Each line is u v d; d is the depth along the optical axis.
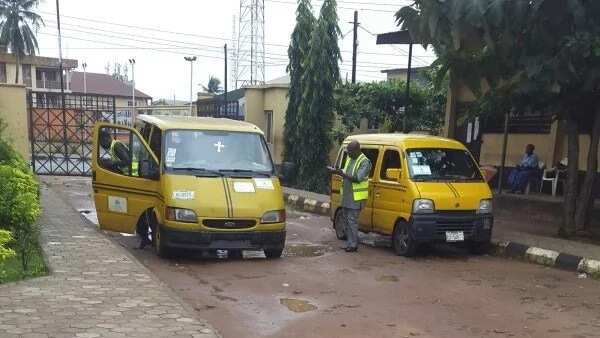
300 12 20.78
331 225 13.12
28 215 8.11
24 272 6.67
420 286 7.52
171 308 5.63
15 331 4.82
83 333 4.84
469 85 10.76
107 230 9.83
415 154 9.87
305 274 8.03
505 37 9.02
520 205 13.32
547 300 6.98
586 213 10.71
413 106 20.64
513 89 9.95
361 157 9.73
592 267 8.34
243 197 8.64
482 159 16.22
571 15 8.73
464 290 7.37
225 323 5.76
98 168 9.87
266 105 24.64
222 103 28.11
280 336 5.41
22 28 51.75
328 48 20.11
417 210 9.26
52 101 30.73
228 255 9.29
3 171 8.52
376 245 10.57
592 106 10.32
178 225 8.31
